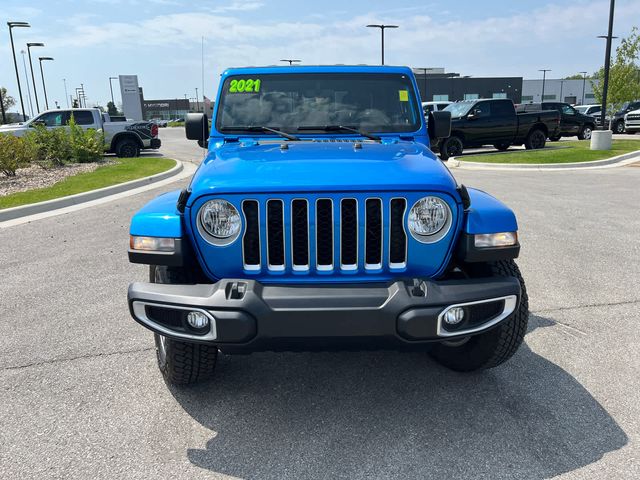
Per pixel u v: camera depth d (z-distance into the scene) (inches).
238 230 110.3
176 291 108.3
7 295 205.3
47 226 325.1
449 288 107.0
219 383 140.3
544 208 356.2
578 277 215.5
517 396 130.9
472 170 594.2
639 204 366.9
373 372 145.3
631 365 144.1
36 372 145.9
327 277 112.2
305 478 103.3
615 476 101.9
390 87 163.6
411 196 110.0
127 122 798.5
